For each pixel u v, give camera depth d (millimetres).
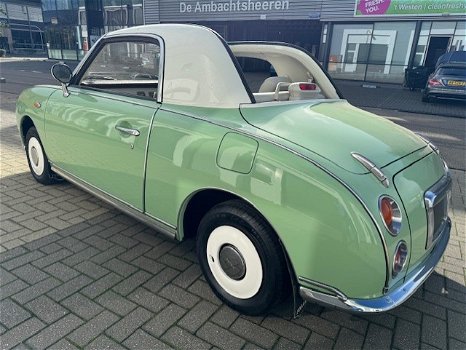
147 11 22797
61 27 27781
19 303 2223
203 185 2104
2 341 1943
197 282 2494
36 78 15914
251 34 22719
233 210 2047
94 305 2232
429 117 9828
